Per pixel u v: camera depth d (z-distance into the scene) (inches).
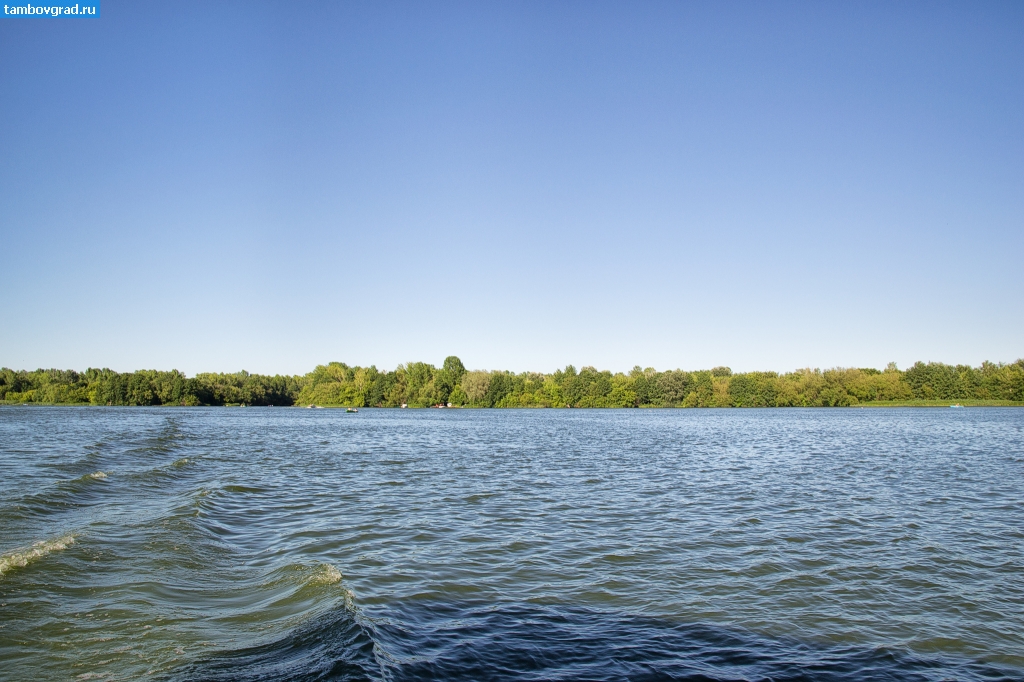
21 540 758.5
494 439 2827.3
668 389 7751.0
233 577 652.1
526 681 434.0
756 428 3730.3
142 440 2461.9
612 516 1008.9
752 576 682.8
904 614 575.2
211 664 433.7
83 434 2807.6
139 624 506.3
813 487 1330.0
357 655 443.8
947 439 2765.7
